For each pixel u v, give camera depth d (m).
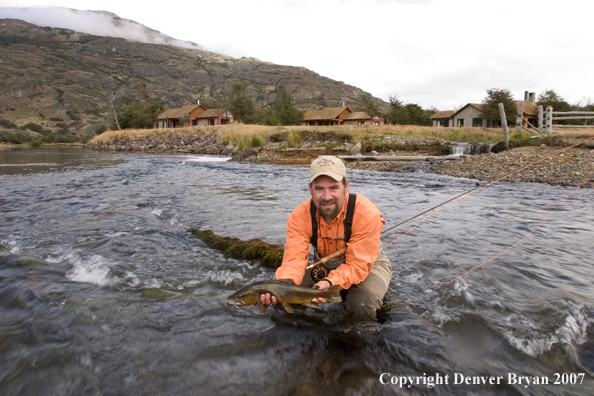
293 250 3.18
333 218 3.06
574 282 4.04
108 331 3.09
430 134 30.81
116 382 2.49
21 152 41.16
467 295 3.72
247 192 10.48
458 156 20.39
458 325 3.17
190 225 6.53
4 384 2.47
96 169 19.06
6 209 8.12
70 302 3.58
